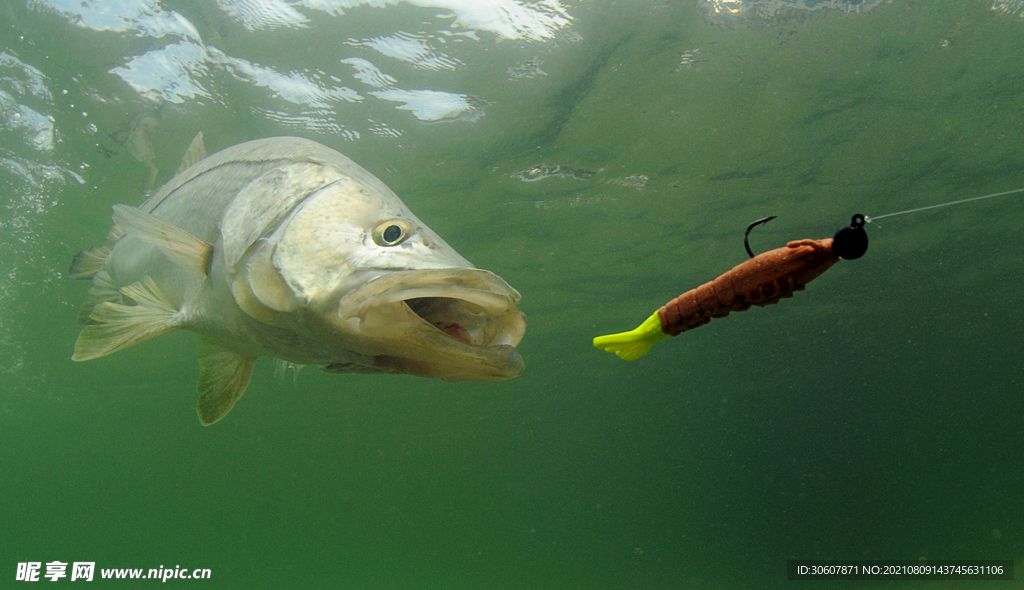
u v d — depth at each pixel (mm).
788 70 9570
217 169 3221
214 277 2812
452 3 7871
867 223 1303
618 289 19172
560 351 26391
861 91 10234
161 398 32625
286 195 2566
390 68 8836
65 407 35250
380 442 51562
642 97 9945
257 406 34656
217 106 9305
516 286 18188
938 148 12266
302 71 8758
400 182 11727
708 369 33219
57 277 15844
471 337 2449
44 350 23062
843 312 25234
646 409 45719
